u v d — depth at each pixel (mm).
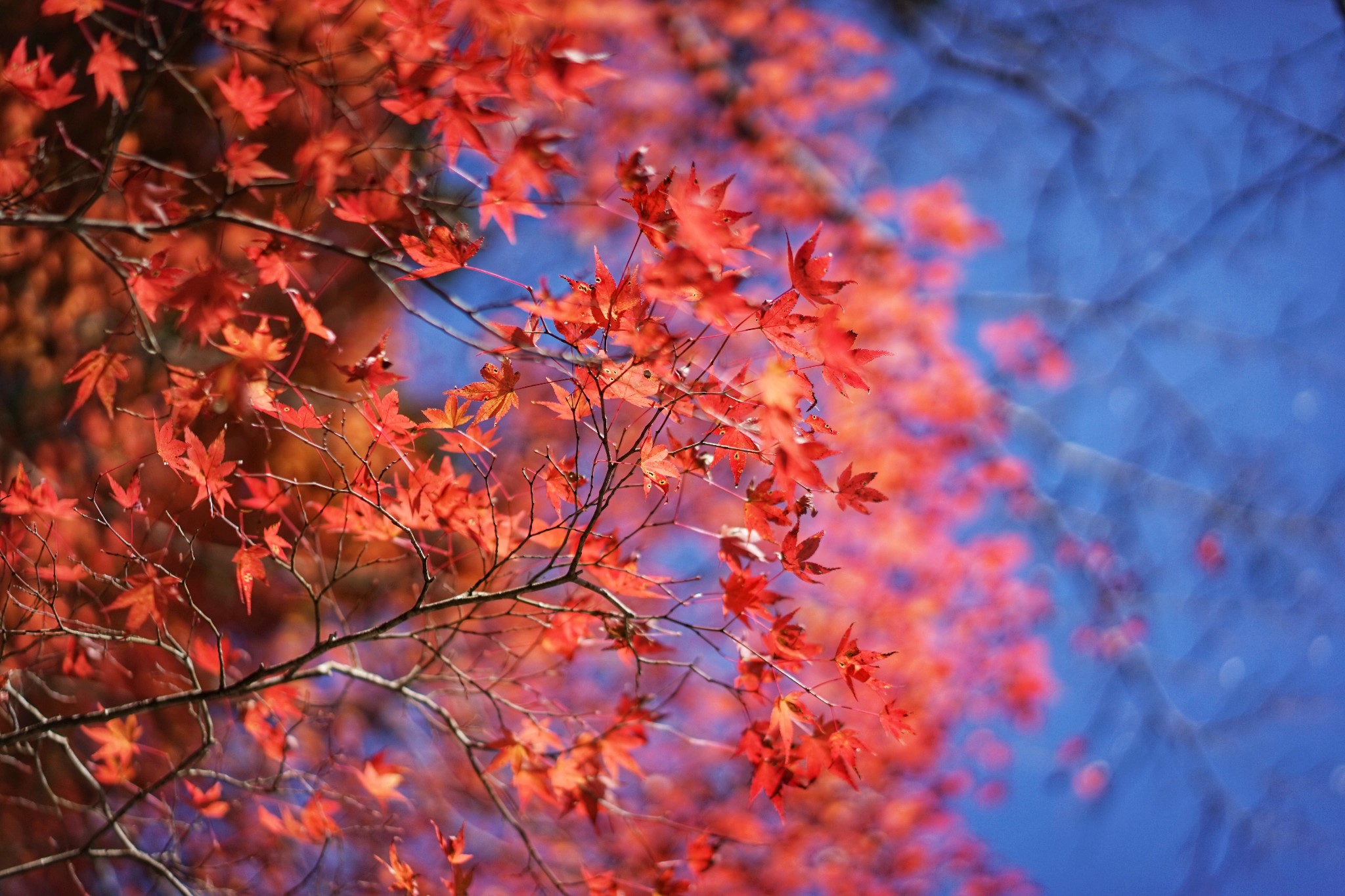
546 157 2084
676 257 1831
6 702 2883
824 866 7348
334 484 2502
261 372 2346
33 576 2959
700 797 7508
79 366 2488
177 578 2537
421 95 2197
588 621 2758
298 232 2436
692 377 2260
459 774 5371
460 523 2557
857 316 7574
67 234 4496
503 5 2180
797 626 2314
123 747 2867
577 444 2203
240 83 2443
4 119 4016
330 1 2492
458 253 2162
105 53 2398
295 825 3059
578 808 2676
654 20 7953
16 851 4816
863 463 8250
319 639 2459
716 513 7582
